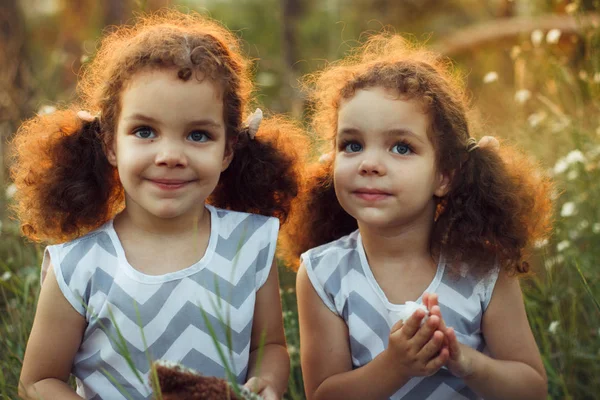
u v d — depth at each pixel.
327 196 2.40
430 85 2.14
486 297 2.18
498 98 4.86
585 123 3.90
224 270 2.09
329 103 2.30
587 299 2.91
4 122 4.32
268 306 2.17
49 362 2.04
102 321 2.02
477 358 2.04
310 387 2.21
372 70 2.13
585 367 2.76
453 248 2.19
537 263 3.05
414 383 2.14
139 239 2.09
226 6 9.09
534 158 3.30
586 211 3.33
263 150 2.36
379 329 2.15
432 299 1.92
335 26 8.51
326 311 2.20
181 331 2.03
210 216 2.17
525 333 2.20
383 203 2.06
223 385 1.84
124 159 2.00
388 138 2.07
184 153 1.99
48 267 2.10
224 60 2.11
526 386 2.12
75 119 2.24
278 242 2.54
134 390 2.02
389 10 8.82
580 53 4.82
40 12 8.16
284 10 8.44
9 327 2.66
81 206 2.22
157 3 6.44
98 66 2.27
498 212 2.23
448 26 8.73
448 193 2.24
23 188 2.30
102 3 7.01
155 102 1.97
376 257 2.19
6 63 4.75
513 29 6.23
